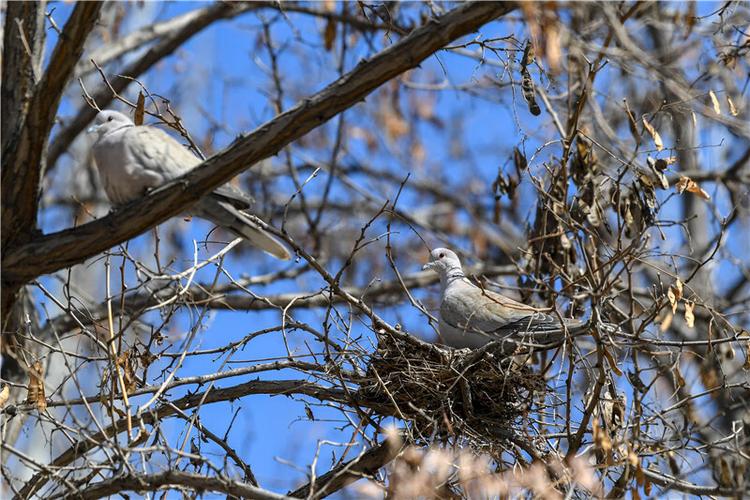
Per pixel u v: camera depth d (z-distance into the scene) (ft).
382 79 31.30
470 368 39.01
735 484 37.99
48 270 32.60
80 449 36.76
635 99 55.26
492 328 43.60
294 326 40.01
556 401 42.29
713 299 58.23
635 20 55.77
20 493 33.86
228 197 34.58
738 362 53.83
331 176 65.77
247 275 63.41
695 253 62.64
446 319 45.01
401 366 39.09
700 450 41.75
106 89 62.69
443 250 48.70
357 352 38.86
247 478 37.17
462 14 30.83
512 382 39.42
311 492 31.04
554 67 35.14
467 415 38.65
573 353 39.99
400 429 38.27
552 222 47.21
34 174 32.78
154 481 31.76
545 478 34.60
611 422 38.09
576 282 37.52
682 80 44.88
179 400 38.91
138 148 35.99
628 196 42.16
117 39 67.92
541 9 35.06
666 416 40.55
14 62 33.76
